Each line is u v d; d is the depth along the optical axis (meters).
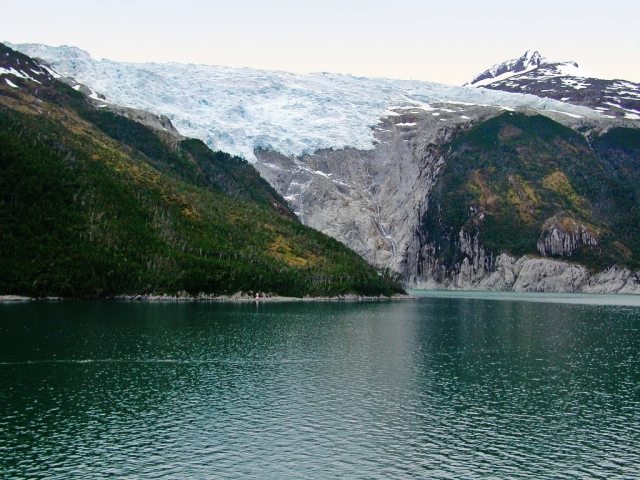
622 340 163.25
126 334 151.00
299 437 80.31
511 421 88.19
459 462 73.25
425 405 95.44
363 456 74.44
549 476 69.81
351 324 189.00
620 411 93.56
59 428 81.94
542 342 157.88
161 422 85.06
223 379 109.88
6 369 112.94
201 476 68.06
